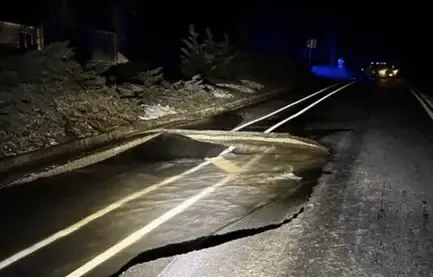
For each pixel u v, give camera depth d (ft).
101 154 29.58
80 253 14.43
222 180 22.76
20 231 16.43
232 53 91.20
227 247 14.52
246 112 51.78
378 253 13.79
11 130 29.60
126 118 40.65
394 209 17.69
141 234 15.80
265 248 14.34
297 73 112.06
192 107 51.65
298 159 27.20
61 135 32.37
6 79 34.94
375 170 23.93
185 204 18.97
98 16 77.87
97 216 17.81
